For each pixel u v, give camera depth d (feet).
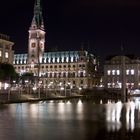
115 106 335.06
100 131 149.28
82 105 355.77
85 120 195.93
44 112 251.80
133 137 133.90
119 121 192.24
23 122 181.57
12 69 572.10
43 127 161.68
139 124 176.04
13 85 612.70
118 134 141.28
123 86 473.67
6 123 176.04
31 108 298.15
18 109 282.36
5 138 128.98
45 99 506.89
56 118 205.67
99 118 207.51
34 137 132.05
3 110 268.82
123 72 504.84
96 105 353.31
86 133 143.43
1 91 487.61
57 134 140.05
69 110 275.80
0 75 528.63
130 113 247.29
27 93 517.14
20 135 136.15
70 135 137.80
